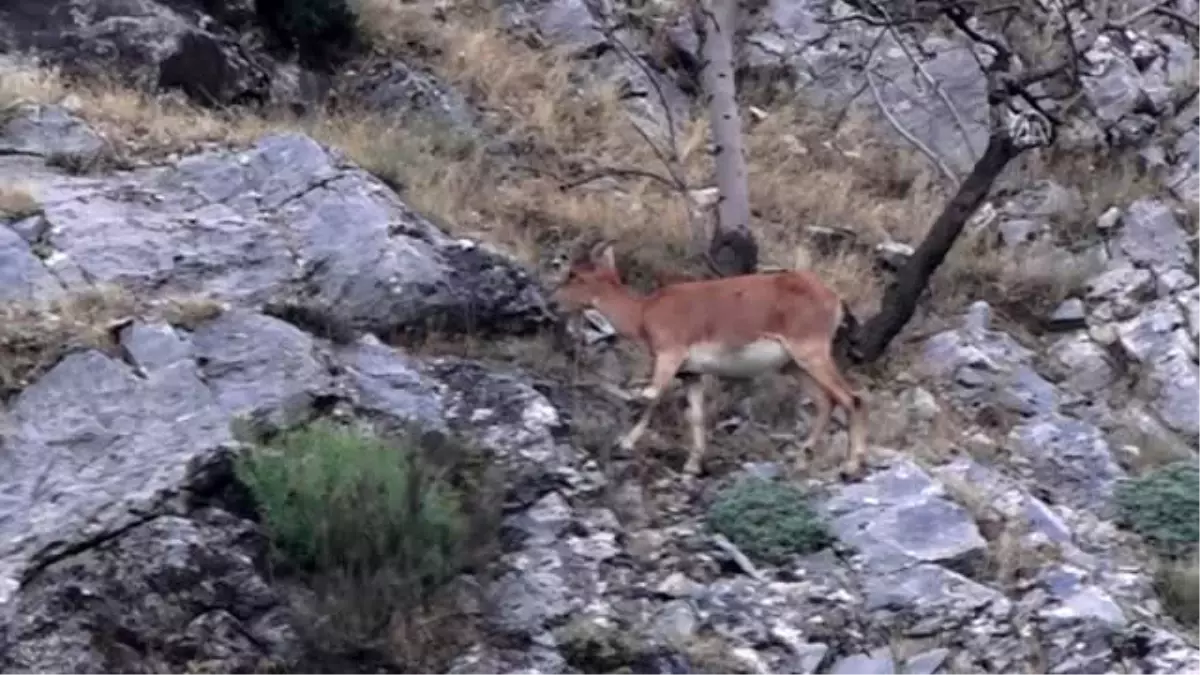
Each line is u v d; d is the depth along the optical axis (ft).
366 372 46.83
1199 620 44.98
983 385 54.75
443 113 65.62
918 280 54.44
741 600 42.63
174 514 41.45
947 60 73.92
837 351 54.39
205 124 57.26
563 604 41.83
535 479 44.83
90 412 43.93
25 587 39.81
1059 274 62.08
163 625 39.55
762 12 76.23
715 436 49.21
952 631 42.60
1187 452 53.98
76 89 58.65
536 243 56.85
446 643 40.75
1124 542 48.01
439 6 74.23
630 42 74.43
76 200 51.11
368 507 41.39
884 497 46.11
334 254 50.21
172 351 45.42
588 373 50.24
